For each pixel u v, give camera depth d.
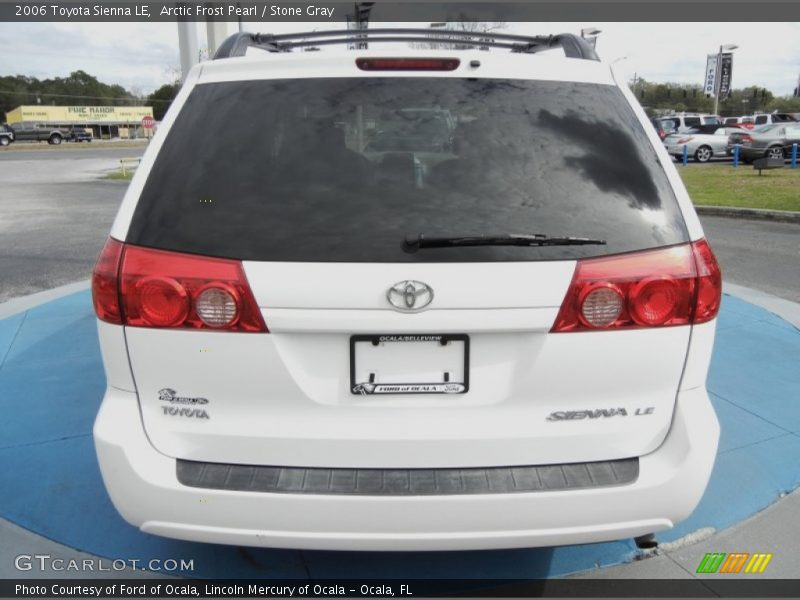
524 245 1.99
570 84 2.30
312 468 2.05
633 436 2.12
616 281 2.01
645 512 2.08
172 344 2.02
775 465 3.46
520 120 2.21
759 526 2.96
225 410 2.06
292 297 1.95
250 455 2.06
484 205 2.05
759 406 4.16
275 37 3.13
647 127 2.30
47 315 6.11
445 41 3.26
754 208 12.51
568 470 2.08
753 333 5.49
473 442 2.04
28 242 10.52
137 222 2.07
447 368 2.03
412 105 2.20
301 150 2.13
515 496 2.00
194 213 2.05
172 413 2.08
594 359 2.04
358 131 2.17
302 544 2.04
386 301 1.94
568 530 2.05
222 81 2.28
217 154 2.13
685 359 2.12
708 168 22.30
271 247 1.99
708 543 2.84
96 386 4.47
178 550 2.79
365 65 2.26
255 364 2.00
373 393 2.03
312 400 2.03
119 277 2.03
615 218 2.07
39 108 75.00
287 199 2.05
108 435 2.08
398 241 1.98
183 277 1.99
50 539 2.86
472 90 2.24
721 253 8.97
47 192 19.06
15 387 4.45
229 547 2.81
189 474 2.06
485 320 1.96
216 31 8.98
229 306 1.97
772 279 7.50
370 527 2.01
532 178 2.11
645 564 2.71
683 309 2.08
